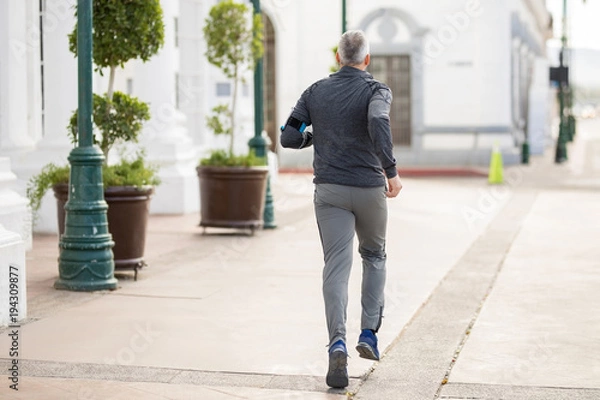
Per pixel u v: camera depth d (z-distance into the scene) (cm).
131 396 645
